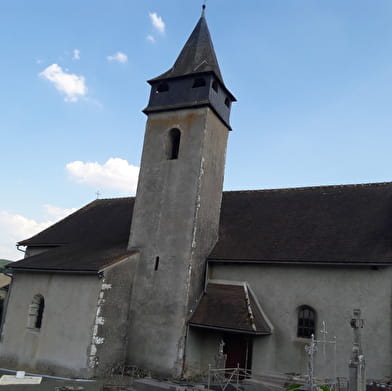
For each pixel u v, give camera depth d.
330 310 13.77
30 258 18.75
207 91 16.91
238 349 14.68
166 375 14.03
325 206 17.14
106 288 14.49
